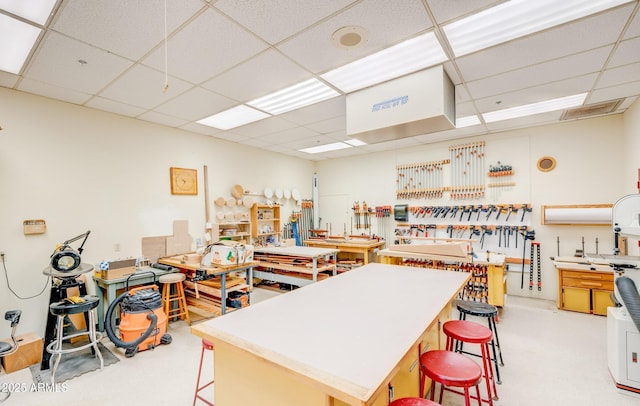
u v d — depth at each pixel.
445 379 1.47
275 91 3.19
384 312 1.78
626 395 2.25
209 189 5.02
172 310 3.79
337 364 1.15
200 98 3.36
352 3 1.83
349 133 3.18
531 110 3.94
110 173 3.78
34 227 3.13
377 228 6.48
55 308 2.51
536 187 4.72
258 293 5.20
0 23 1.99
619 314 2.37
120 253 3.85
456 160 5.45
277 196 6.42
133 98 3.33
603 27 2.07
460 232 5.39
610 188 4.20
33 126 3.17
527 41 2.25
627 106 3.80
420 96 2.70
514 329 3.51
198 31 2.12
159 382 2.47
